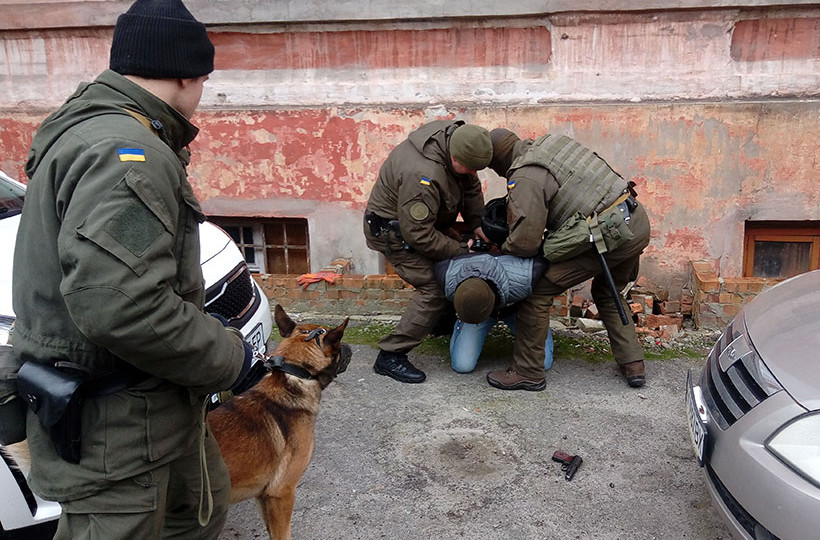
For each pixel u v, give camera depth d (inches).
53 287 60.6
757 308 111.0
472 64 196.4
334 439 135.9
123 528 63.8
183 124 68.2
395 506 114.7
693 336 182.5
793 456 81.1
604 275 148.0
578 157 142.8
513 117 194.7
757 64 182.1
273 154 210.7
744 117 182.5
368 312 201.3
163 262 58.6
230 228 228.1
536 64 193.0
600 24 184.9
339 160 207.8
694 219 192.2
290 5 196.9
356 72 202.8
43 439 63.8
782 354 92.6
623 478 121.6
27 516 83.0
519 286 144.7
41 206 60.2
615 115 188.9
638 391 154.7
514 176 143.3
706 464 96.7
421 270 155.3
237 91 208.7
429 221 147.3
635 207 142.5
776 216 187.9
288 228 224.4
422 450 131.6
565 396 152.9
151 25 63.1
